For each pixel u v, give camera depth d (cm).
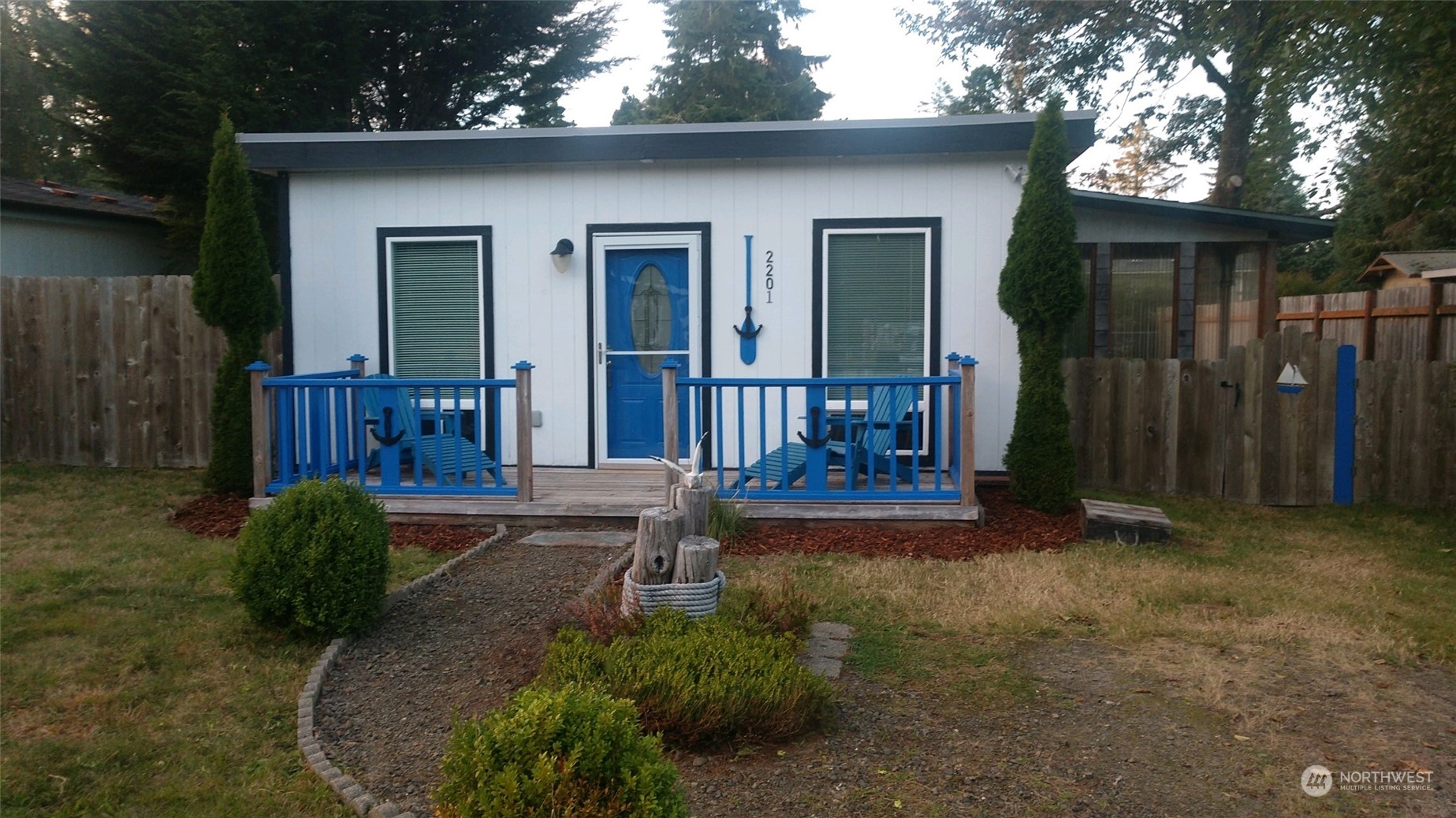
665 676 367
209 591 560
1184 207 988
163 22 1491
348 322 884
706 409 855
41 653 464
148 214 1503
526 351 871
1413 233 1623
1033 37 1820
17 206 1251
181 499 829
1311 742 375
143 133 1541
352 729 392
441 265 879
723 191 841
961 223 816
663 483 794
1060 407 741
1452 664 454
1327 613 522
